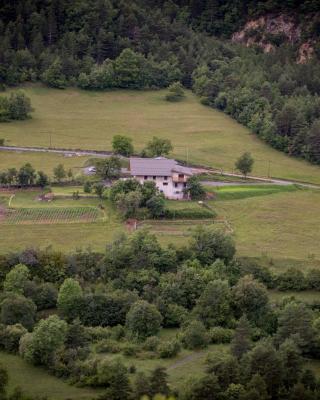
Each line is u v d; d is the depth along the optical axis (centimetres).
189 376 14812
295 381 14900
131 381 15038
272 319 18125
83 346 16612
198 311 18412
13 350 16512
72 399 14400
